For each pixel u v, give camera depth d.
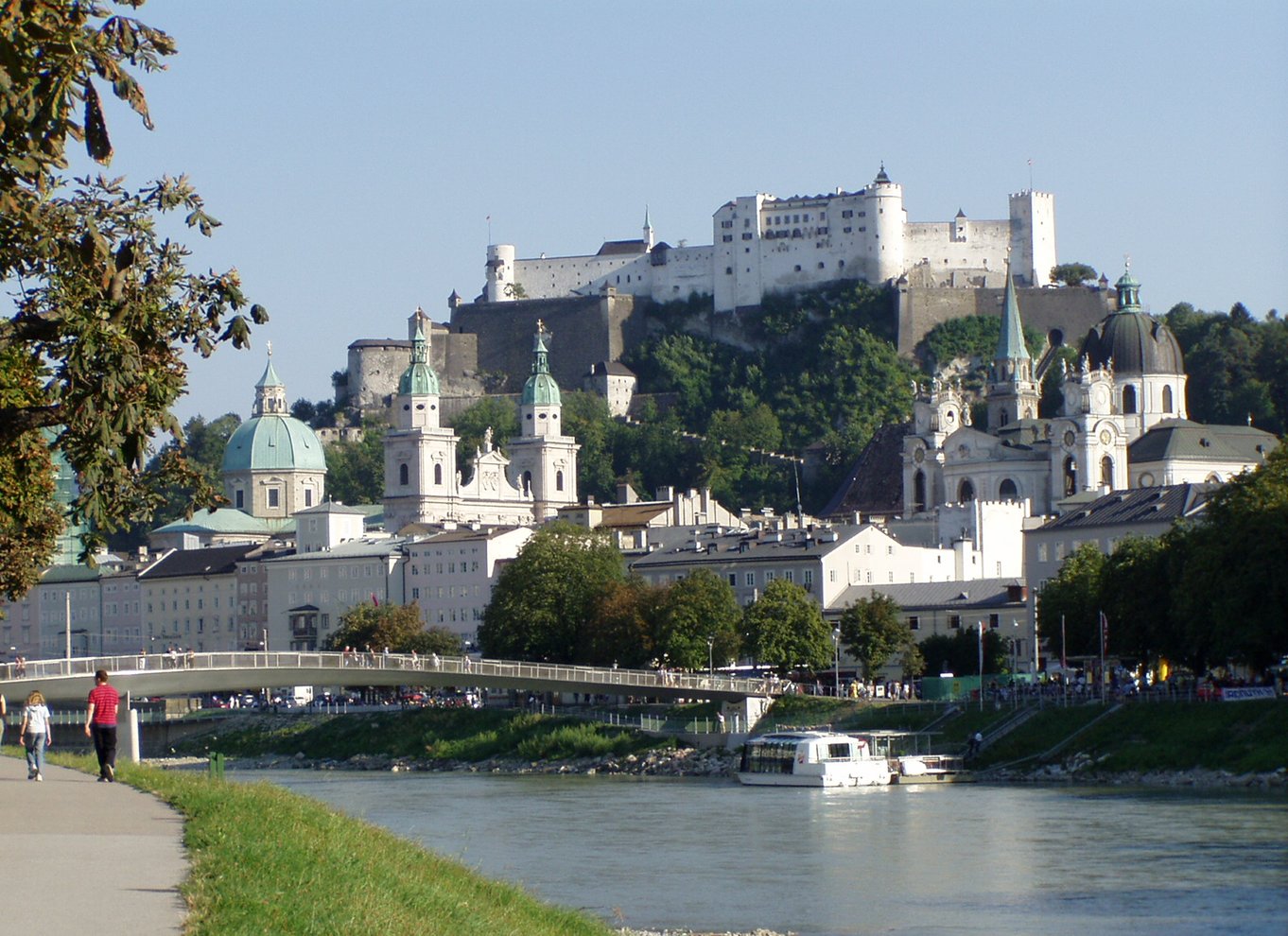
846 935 128.75
